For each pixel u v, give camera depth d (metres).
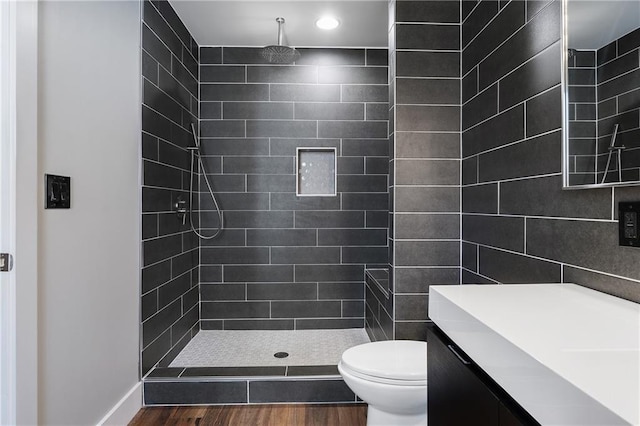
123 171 1.89
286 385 2.07
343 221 3.10
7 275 1.18
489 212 1.69
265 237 3.09
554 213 1.25
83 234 1.57
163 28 2.36
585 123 1.08
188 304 2.81
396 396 1.39
